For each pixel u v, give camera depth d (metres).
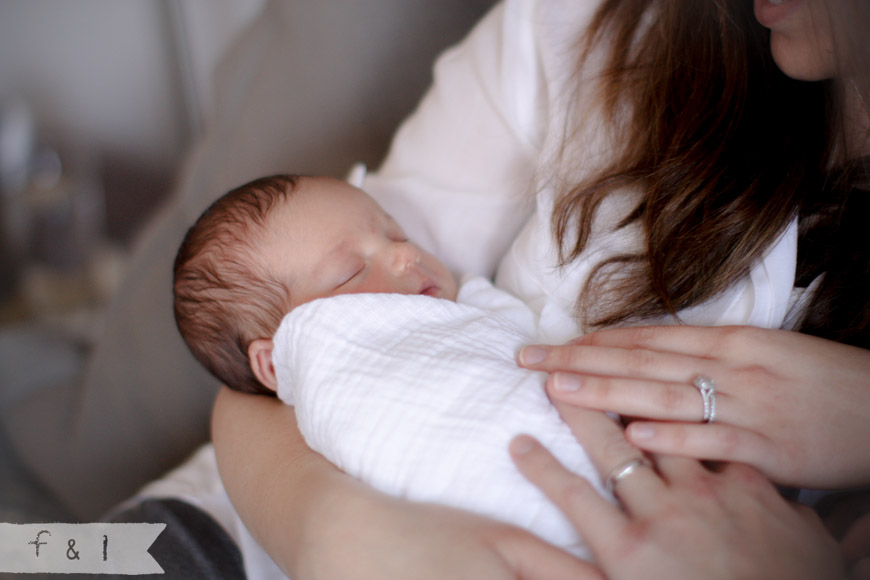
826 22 0.58
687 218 0.66
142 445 1.31
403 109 1.29
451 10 1.30
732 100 0.68
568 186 0.76
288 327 0.69
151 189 2.51
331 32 1.25
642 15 0.77
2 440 1.37
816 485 0.55
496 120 0.89
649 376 0.59
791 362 0.57
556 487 0.53
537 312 0.78
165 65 2.39
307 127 1.27
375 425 0.59
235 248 0.81
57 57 2.30
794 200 0.63
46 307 2.28
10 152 2.17
